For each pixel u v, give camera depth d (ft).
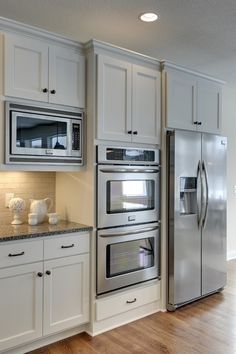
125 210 9.58
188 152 10.89
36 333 8.00
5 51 7.65
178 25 9.39
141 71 9.93
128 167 9.66
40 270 8.03
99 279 9.00
